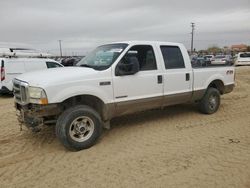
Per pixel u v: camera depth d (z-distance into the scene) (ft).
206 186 11.75
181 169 13.41
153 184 12.05
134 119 22.89
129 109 18.45
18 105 17.80
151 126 20.88
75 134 16.12
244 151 15.52
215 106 24.41
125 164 14.20
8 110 29.30
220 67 24.49
